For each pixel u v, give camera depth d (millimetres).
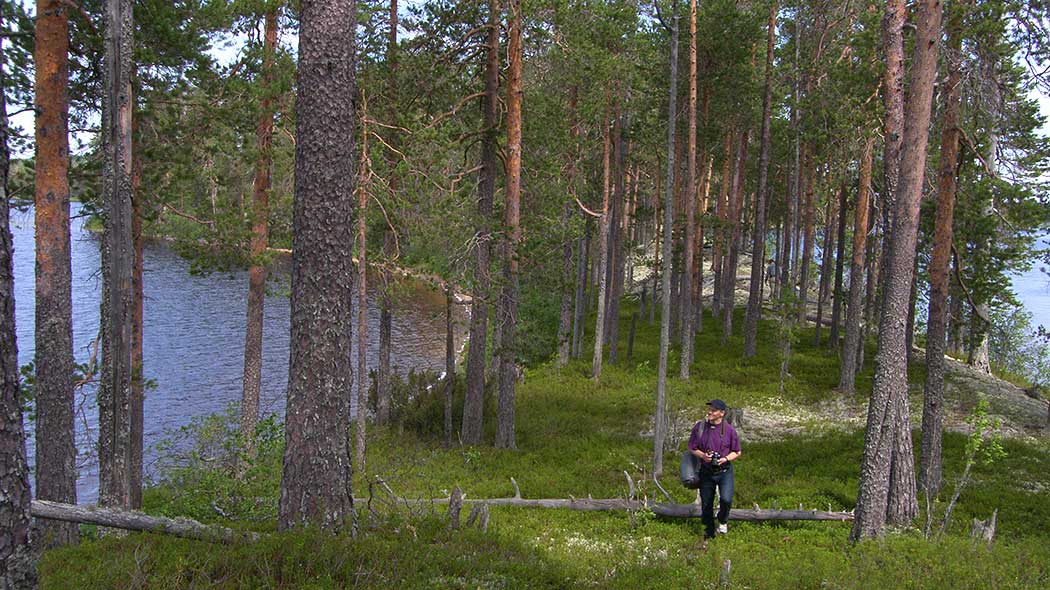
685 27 24766
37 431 9609
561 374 27969
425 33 17062
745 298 43906
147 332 37500
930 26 8992
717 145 35438
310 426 6957
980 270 19406
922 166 9172
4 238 3615
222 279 54344
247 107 12758
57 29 9336
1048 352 32094
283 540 6133
